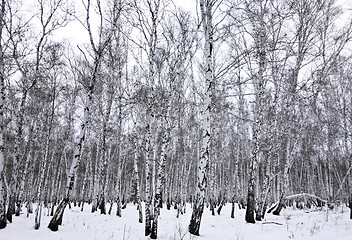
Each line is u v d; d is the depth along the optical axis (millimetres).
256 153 15406
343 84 16641
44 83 15289
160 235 10195
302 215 17281
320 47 17125
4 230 11055
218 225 13703
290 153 19375
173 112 13891
